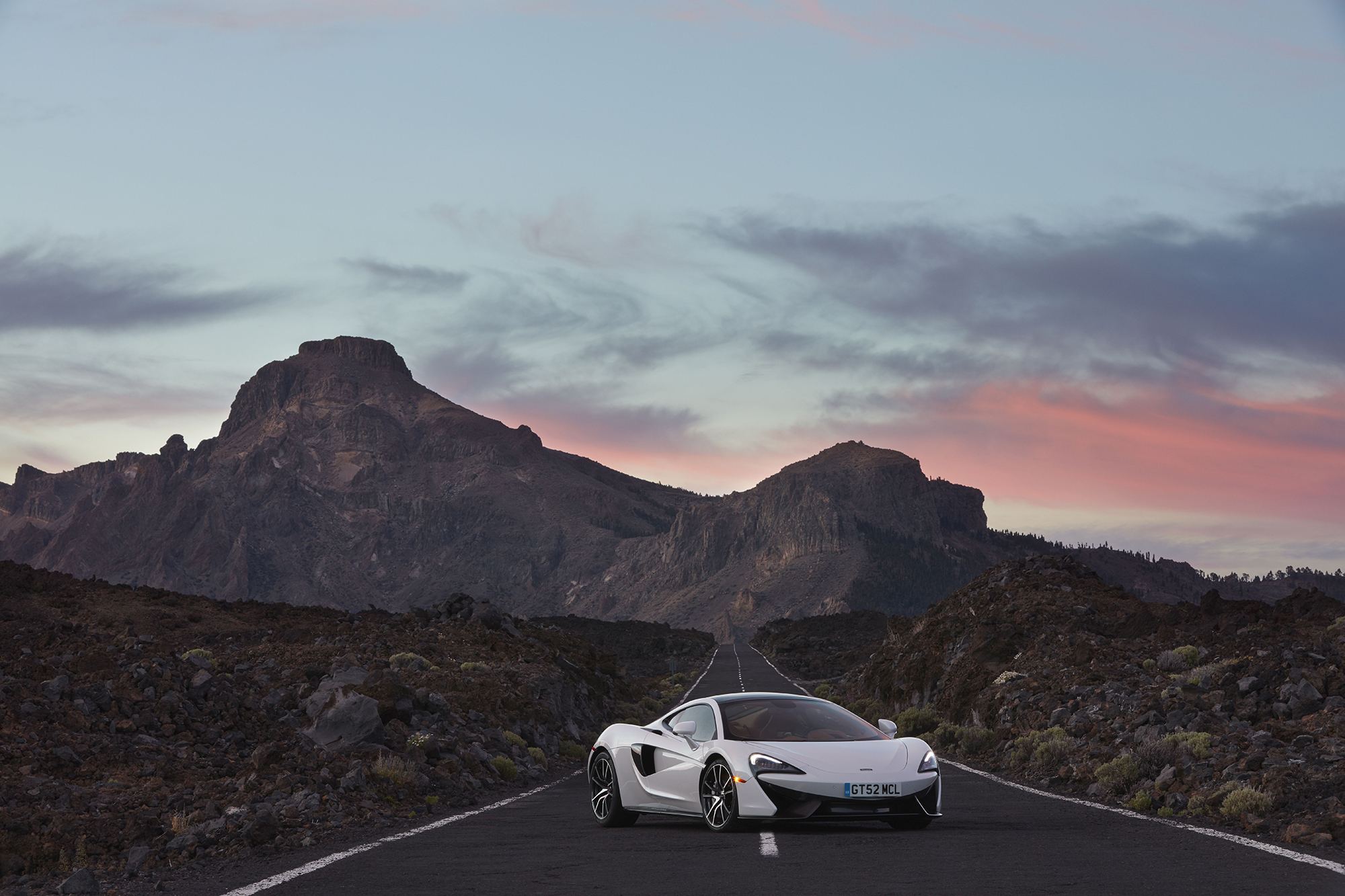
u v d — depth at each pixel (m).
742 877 9.16
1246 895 8.05
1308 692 19.11
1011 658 34.69
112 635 37.81
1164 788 15.48
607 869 9.82
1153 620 35.59
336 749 18.73
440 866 10.30
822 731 12.73
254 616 49.12
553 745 29.31
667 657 153.88
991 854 10.34
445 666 33.69
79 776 15.55
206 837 12.03
